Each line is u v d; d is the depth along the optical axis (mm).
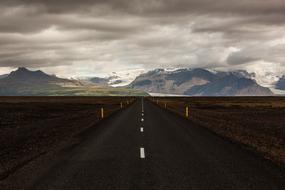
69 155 14008
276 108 67125
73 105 85188
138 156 13719
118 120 33250
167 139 18906
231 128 26078
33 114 47406
